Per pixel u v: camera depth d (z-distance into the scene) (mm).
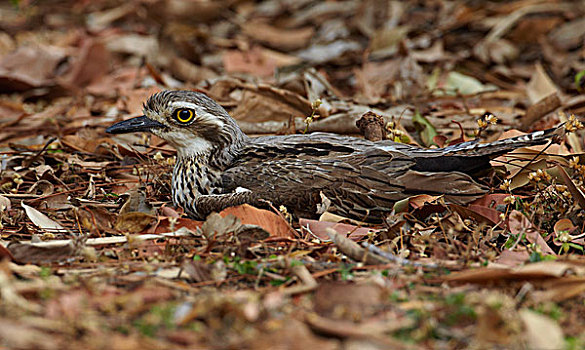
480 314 7008
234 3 23984
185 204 11398
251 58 19984
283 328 6910
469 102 16781
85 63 18312
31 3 25094
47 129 15125
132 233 9938
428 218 10516
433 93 17234
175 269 8539
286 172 10789
